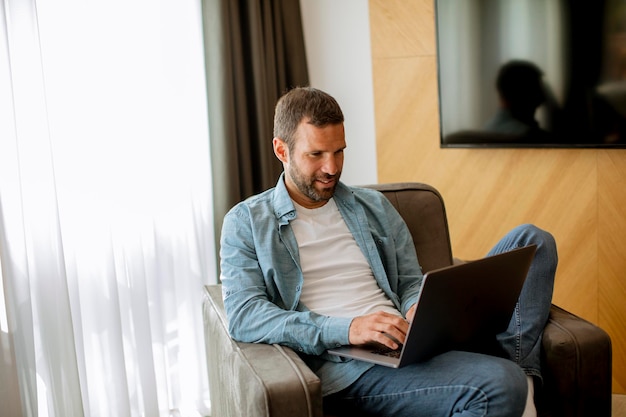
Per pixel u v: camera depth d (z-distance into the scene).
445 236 2.26
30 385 2.21
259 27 2.79
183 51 2.65
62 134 2.32
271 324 1.75
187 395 2.79
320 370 1.82
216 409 2.07
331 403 1.81
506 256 1.67
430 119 2.99
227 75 2.70
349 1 3.03
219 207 2.75
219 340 1.90
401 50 2.98
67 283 2.29
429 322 1.57
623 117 2.60
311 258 1.95
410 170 3.05
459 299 1.61
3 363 2.15
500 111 2.80
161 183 2.61
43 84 2.19
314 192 1.91
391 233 2.07
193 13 2.67
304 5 3.04
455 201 3.02
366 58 3.05
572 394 1.81
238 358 1.70
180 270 2.72
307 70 3.04
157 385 2.66
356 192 2.11
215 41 2.67
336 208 2.04
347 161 3.13
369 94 3.07
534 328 1.84
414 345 1.59
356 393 1.77
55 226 2.23
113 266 2.42
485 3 2.74
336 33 3.06
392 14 2.96
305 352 1.75
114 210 2.45
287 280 1.90
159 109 2.59
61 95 2.31
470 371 1.63
